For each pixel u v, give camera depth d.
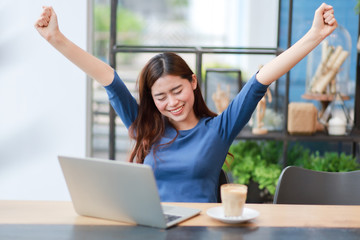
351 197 1.64
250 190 2.79
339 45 2.68
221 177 1.68
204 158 1.58
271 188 2.69
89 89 2.87
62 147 2.86
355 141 2.69
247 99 1.59
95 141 3.38
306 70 2.79
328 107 2.75
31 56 2.80
